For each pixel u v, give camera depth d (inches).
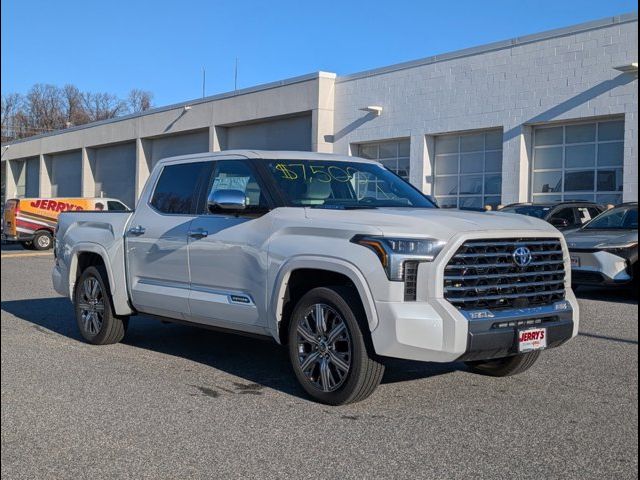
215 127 1277.1
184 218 273.4
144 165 1504.7
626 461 173.8
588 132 788.0
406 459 175.3
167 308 277.1
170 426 202.8
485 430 196.5
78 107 3159.5
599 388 240.2
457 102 898.1
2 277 628.1
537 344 212.5
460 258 201.9
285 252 225.6
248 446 185.5
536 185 837.8
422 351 197.2
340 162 271.4
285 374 262.4
